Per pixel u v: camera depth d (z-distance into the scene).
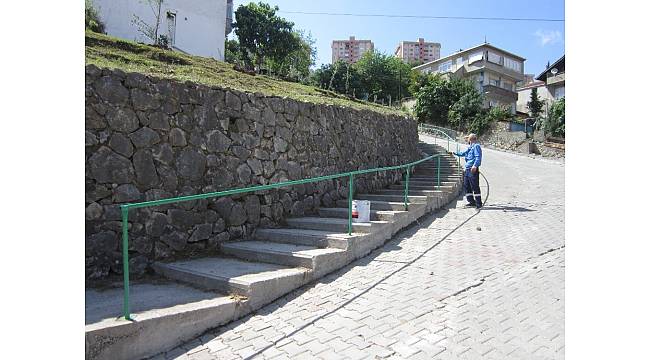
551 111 26.72
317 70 36.62
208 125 6.21
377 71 43.22
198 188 5.99
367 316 4.17
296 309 4.42
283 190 7.36
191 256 5.76
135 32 17.66
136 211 5.25
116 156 5.09
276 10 32.12
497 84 48.38
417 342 3.61
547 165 18.06
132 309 3.89
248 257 5.72
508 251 6.23
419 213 8.40
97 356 3.27
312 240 6.05
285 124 7.56
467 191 9.85
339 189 8.80
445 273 5.33
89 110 4.88
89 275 4.78
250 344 3.73
